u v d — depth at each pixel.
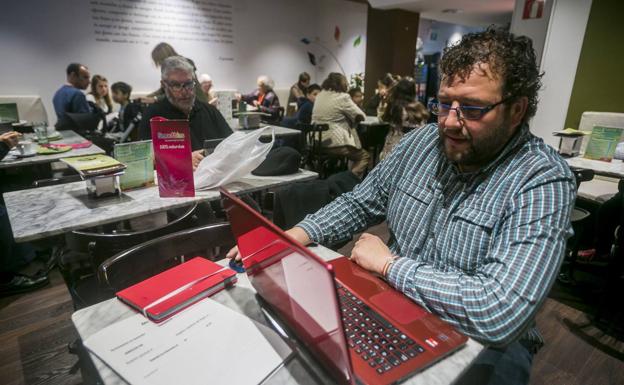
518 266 0.71
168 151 1.37
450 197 0.95
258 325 0.70
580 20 3.20
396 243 1.10
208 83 4.66
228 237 1.19
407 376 0.58
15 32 4.88
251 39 7.16
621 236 1.77
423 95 9.86
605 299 1.91
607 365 1.64
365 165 4.41
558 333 1.85
